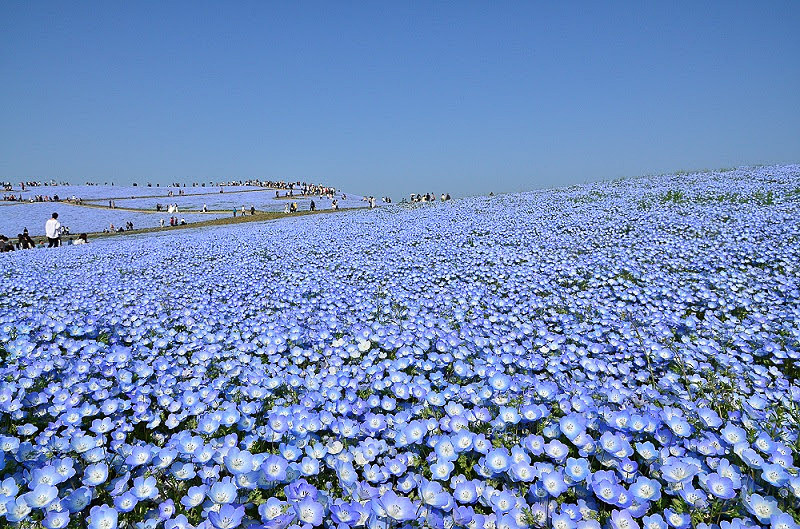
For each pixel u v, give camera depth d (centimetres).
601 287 793
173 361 483
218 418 320
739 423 326
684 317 633
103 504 252
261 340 534
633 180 2583
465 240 1341
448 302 720
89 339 562
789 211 1238
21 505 230
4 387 356
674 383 390
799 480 239
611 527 226
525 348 498
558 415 333
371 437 315
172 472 271
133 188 8375
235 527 223
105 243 2119
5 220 4419
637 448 270
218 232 2356
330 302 763
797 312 564
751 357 446
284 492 253
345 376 414
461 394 361
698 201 1585
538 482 256
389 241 1404
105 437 308
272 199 6456
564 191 2455
